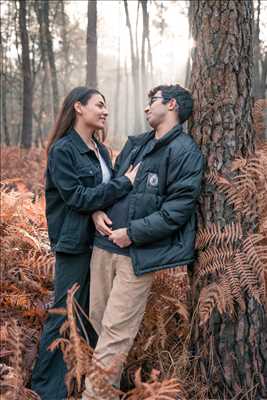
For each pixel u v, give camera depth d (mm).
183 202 2246
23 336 2729
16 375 2082
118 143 11820
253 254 2299
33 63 21078
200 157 2371
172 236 2375
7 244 3424
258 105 2682
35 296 3189
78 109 2619
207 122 2475
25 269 3326
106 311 2400
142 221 2260
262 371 2506
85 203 2389
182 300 2838
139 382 1947
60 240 2541
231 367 2430
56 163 2467
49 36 16859
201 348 2506
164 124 2453
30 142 13789
